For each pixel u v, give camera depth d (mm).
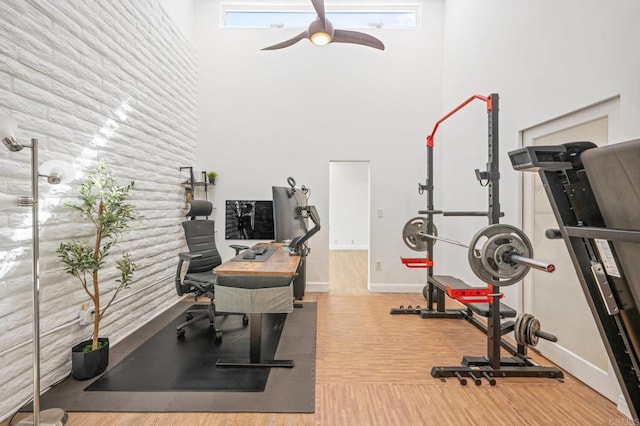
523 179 2895
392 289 4660
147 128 3305
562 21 2354
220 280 2475
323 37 3129
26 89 1935
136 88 3100
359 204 9141
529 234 2816
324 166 4676
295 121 4668
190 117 4418
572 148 967
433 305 3957
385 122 4668
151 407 1922
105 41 2639
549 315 2611
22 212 1919
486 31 3461
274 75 4664
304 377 2289
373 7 4758
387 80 4668
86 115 2434
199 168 4648
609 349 969
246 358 2531
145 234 3285
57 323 2170
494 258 1974
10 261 1846
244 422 1816
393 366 2477
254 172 4672
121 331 2885
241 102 4660
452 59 4352
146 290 3305
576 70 2227
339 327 3277
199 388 2125
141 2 3182
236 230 4676
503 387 2199
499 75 3213
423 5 4660
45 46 2061
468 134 3875
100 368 2273
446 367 2348
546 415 1905
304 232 3146
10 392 1835
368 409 1946
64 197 2230
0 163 1793
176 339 2902
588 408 1969
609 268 932
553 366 2475
